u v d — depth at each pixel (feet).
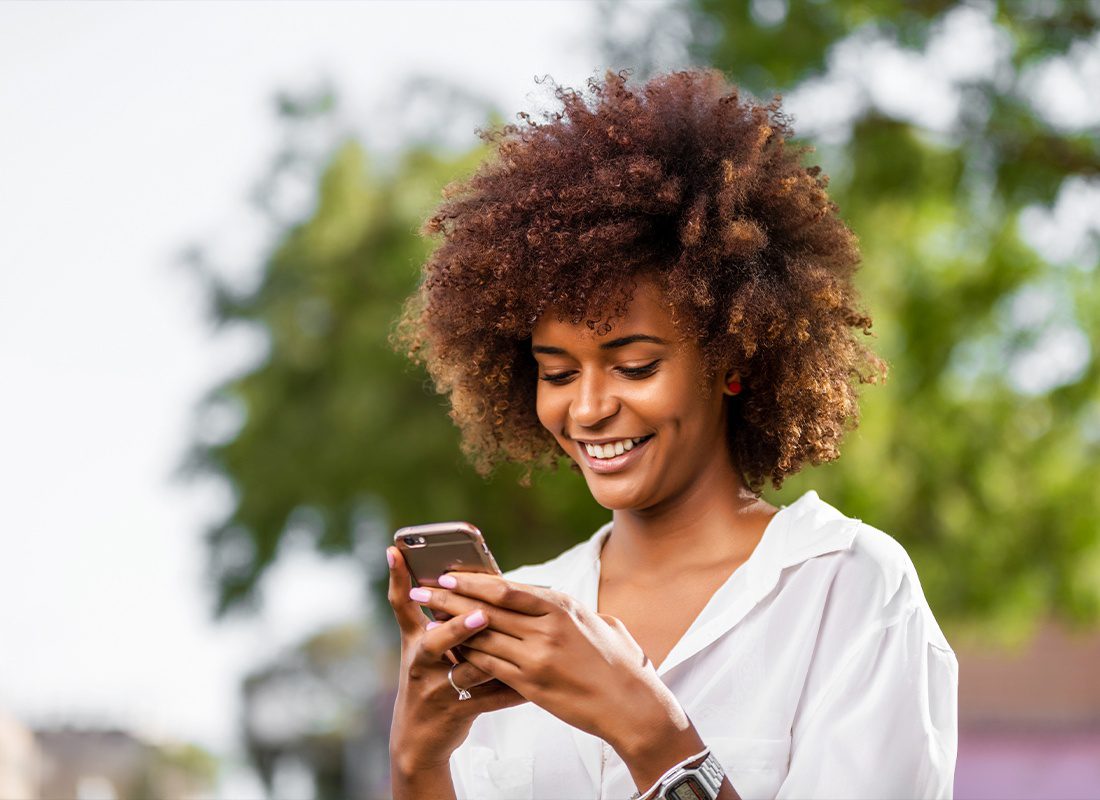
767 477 7.50
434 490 36.88
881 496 28.73
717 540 6.91
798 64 26.99
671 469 6.70
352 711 91.50
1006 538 30.50
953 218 28.78
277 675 94.12
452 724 6.27
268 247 42.27
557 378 6.81
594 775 6.62
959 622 31.76
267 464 39.58
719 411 6.98
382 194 40.29
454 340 7.69
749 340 6.72
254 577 42.83
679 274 6.52
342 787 93.35
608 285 6.51
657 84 7.35
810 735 6.15
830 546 6.57
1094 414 29.94
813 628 6.46
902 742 6.02
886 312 28.81
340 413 37.86
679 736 5.82
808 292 7.02
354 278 39.73
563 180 6.94
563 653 5.78
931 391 29.43
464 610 5.87
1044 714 55.57
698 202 6.72
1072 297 29.07
